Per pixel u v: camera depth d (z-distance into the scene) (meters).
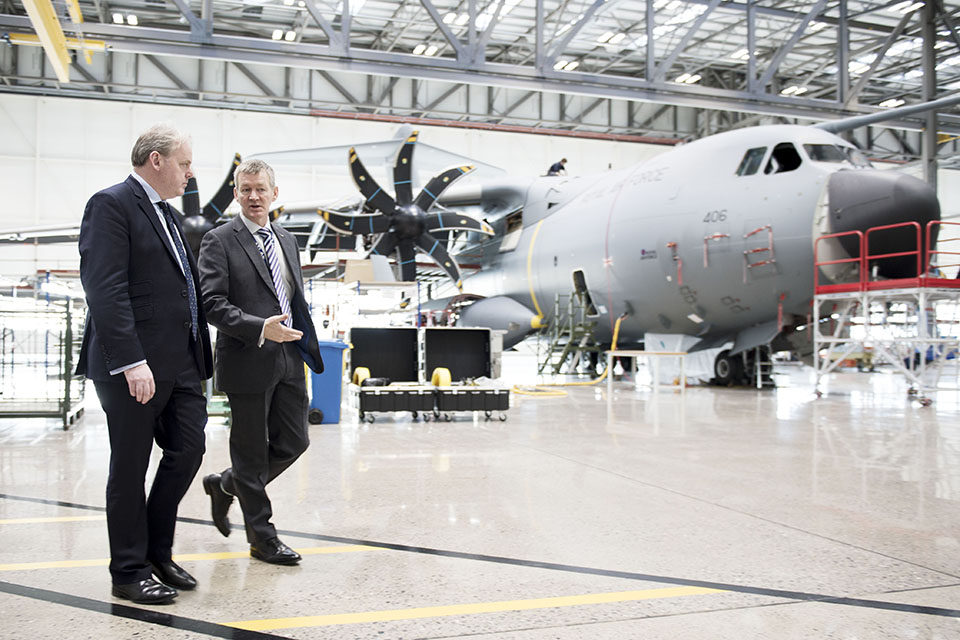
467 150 32.84
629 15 26.22
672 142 35.19
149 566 2.87
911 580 3.02
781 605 2.72
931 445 6.77
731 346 14.05
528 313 17.91
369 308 15.45
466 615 2.62
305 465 5.72
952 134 30.44
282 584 2.98
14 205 28.44
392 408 8.53
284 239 3.64
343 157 19.11
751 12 20.16
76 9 14.20
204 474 5.38
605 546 3.51
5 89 27.83
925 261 10.73
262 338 3.18
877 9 21.12
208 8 16.00
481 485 4.96
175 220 3.14
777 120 32.22
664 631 2.47
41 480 5.08
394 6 25.94
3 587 2.93
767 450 6.50
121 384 2.82
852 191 10.95
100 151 29.12
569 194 16.84
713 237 12.47
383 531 3.79
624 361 18.55
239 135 30.44
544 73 17.88
